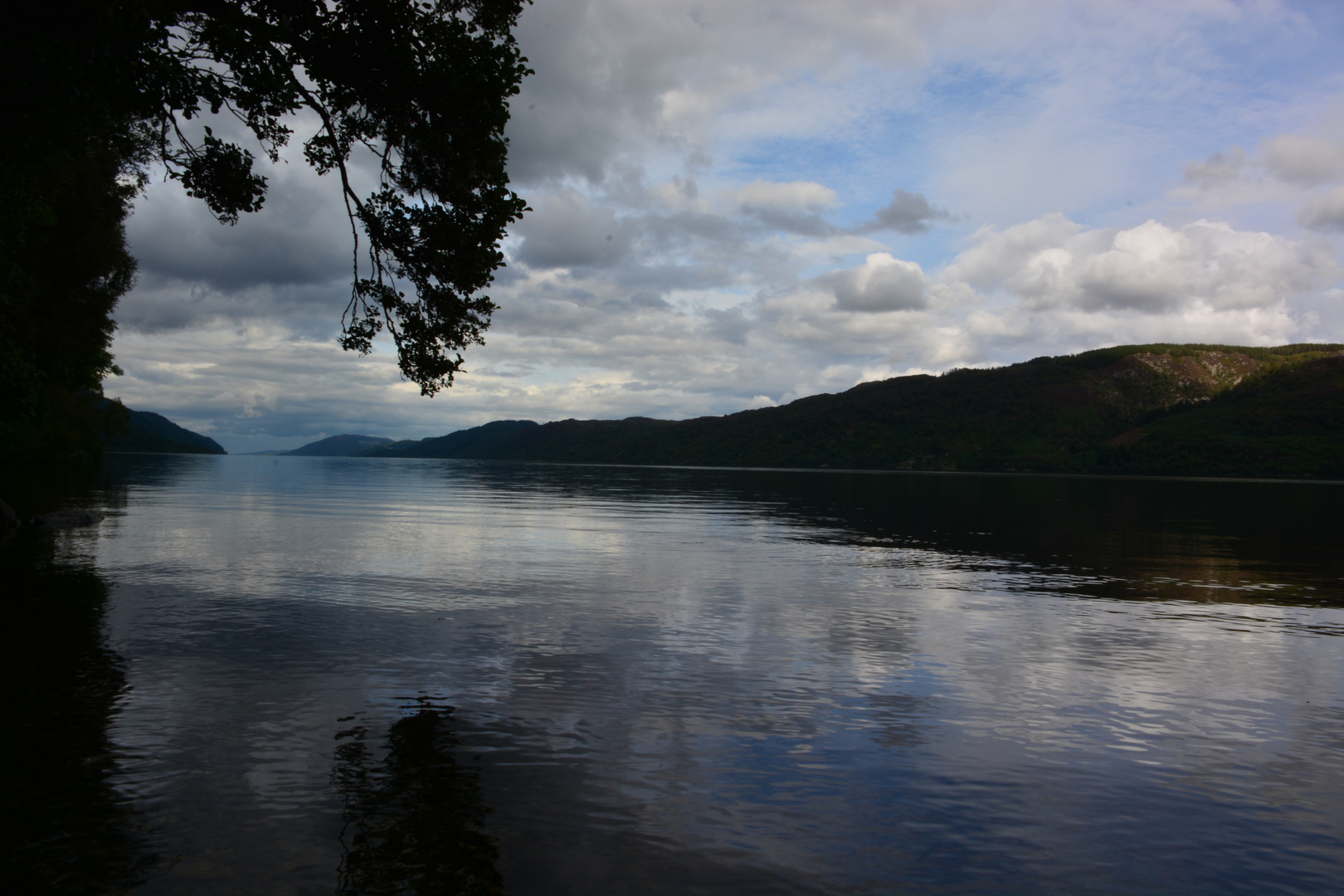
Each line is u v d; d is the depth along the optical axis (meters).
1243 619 15.02
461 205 15.15
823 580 19.11
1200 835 6.40
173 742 7.77
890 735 8.49
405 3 13.69
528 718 8.73
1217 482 120.62
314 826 6.12
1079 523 38.91
